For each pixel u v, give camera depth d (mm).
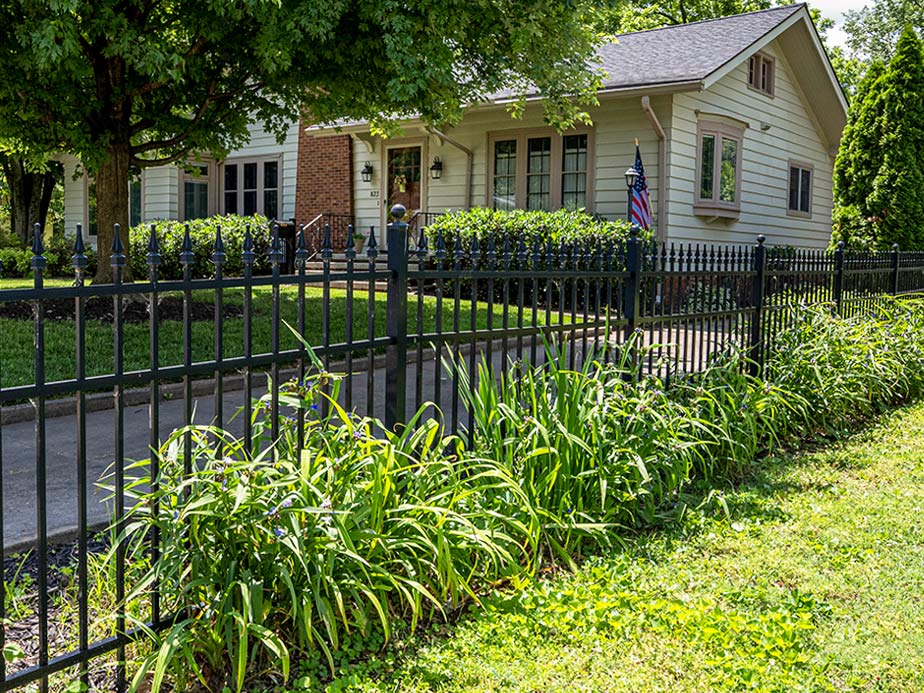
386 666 3209
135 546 3213
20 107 11266
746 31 17859
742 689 3111
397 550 3553
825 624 3668
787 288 8180
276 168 22281
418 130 18750
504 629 3504
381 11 9398
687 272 6441
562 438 4562
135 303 11664
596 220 15227
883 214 16734
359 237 20250
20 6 9094
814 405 7340
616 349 5695
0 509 2617
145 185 23219
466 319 11812
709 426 5930
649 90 15273
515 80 13180
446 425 7219
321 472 3223
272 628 3229
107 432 6762
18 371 8047
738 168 18094
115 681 3047
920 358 9039
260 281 3297
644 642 3447
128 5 10078
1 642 2629
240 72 11633
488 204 18094
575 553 4453
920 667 3311
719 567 4277
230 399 8047
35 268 2607
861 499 5383
